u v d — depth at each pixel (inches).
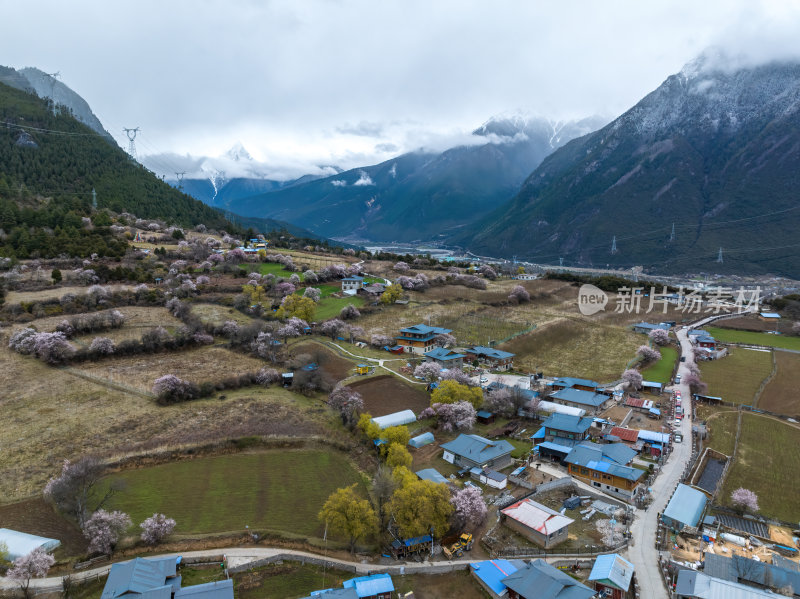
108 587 2175.2
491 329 6963.6
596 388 4963.1
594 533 2896.2
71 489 2706.7
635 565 2603.3
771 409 4854.8
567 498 3277.6
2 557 2346.2
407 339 5935.0
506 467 3607.3
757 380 5580.7
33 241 7273.6
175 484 3078.2
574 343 6756.9
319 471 3307.1
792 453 4008.4
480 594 2391.7
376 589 2297.0
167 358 4940.9
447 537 2819.9
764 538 2935.5
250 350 5191.9
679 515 2979.8
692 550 2773.1
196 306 6348.4
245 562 2471.7
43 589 2239.2
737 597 2262.6
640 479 3503.9
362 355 5590.6
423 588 2421.3
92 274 6530.5
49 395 4013.3
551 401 4781.0
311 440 3622.0
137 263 7573.8
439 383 4574.3
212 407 4003.4
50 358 4505.4
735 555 2608.3
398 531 2795.3
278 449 3531.0
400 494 2721.5
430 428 4082.2
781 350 6678.2
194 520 2758.4
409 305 7859.3
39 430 3499.0
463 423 3986.2
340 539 2711.6
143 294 6269.7
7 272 6304.1
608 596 2372.0
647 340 6924.2
